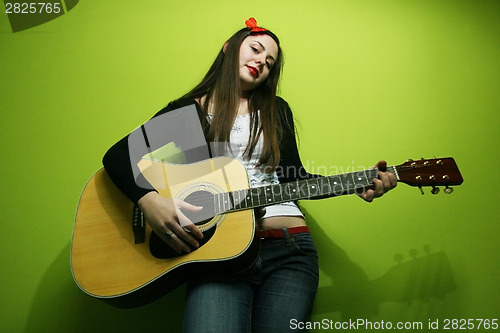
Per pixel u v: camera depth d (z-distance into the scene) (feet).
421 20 5.62
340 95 5.16
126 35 5.24
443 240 4.60
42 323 4.12
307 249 3.68
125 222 3.52
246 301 3.34
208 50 5.27
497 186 4.88
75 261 3.36
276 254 3.58
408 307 4.32
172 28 5.33
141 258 3.35
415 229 4.63
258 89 4.45
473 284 4.43
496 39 5.61
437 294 4.38
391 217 4.67
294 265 3.58
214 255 3.24
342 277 4.40
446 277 4.45
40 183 4.57
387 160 4.90
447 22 5.64
